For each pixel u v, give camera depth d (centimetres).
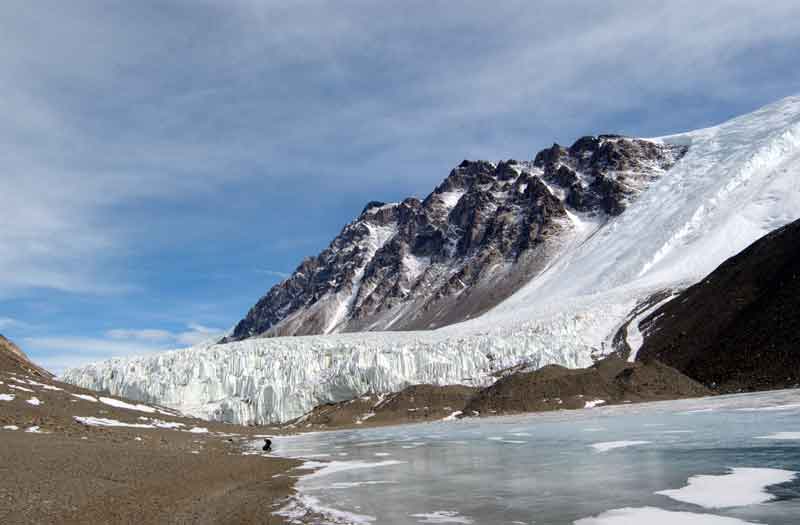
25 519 2542
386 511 2748
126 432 6481
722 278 12794
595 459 4106
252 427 11812
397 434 8569
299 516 2686
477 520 2498
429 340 16562
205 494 3306
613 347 13000
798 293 10112
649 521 2312
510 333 15162
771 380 8875
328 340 18700
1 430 5200
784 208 18012
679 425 5741
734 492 2698
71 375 16500
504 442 5912
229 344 19525
